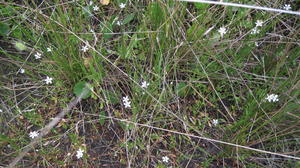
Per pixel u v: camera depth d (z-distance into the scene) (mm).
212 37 280
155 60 286
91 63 261
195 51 281
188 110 289
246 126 250
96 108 285
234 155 266
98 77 272
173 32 277
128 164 258
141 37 289
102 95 286
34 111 284
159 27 259
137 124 265
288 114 250
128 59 282
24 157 266
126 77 291
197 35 274
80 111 282
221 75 289
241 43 290
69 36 275
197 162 269
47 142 272
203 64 286
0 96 291
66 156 268
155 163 268
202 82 284
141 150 273
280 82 277
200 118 286
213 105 283
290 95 251
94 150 274
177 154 271
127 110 284
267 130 266
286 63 283
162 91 263
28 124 281
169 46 279
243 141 258
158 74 271
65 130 280
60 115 266
